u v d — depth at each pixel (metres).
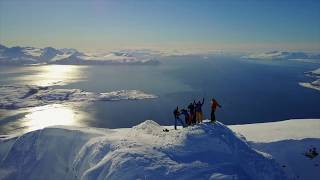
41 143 27.05
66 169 24.78
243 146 22.47
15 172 25.83
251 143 29.19
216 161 20.12
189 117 25.73
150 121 27.81
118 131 27.44
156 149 21.25
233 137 22.94
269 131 33.44
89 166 22.05
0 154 28.70
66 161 25.28
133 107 144.88
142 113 132.25
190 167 19.16
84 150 23.77
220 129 23.38
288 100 165.00
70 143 26.23
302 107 146.75
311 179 25.41
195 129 23.22
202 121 25.52
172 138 22.75
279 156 27.64
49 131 27.56
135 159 19.70
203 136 22.20
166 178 18.34
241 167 20.17
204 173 18.72
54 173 24.89
